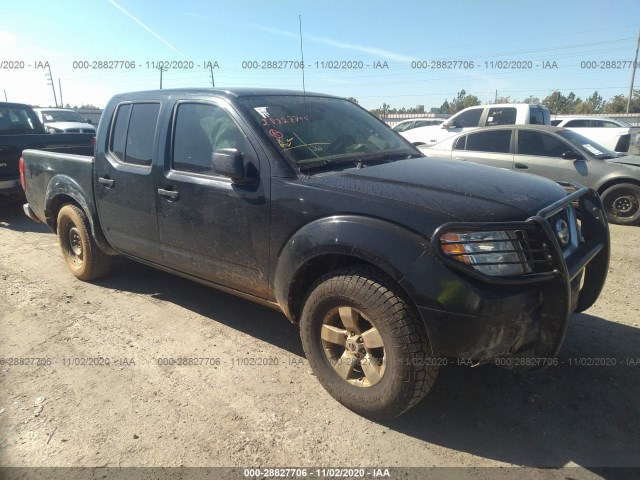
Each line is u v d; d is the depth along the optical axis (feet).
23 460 8.11
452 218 7.92
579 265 9.22
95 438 8.63
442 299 7.61
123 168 13.03
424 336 8.14
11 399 9.78
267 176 9.86
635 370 10.54
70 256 16.62
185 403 9.60
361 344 8.87
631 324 12.69
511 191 9.19
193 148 11.48
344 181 9.27
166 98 12.35
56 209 16.60
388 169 10.16
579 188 10.73
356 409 9.12
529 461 8.02
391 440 8.55
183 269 12.29
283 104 11.53
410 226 8.04
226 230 10.64
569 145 25.43
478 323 7.55
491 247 7.83
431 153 29.53
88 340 12.17
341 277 8.79
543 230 8.00
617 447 8.30
